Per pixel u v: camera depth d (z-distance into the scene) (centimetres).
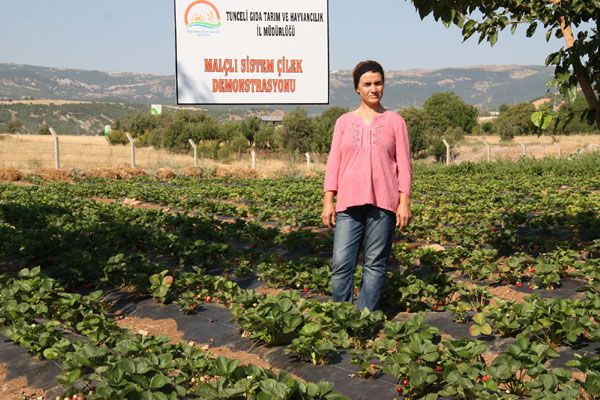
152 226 1102
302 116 4378
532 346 411
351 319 483
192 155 4238
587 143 4241
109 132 5959
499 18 492
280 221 1205
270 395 344
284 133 4325
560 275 715
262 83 2855
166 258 886
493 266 703
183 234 1048
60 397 404
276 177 2609
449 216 1201
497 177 2416
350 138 531
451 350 416
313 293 687
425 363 421
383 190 527
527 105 6034
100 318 526
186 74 2817
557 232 1030
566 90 430
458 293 650
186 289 673
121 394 359
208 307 626
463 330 535
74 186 1983
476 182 2147
